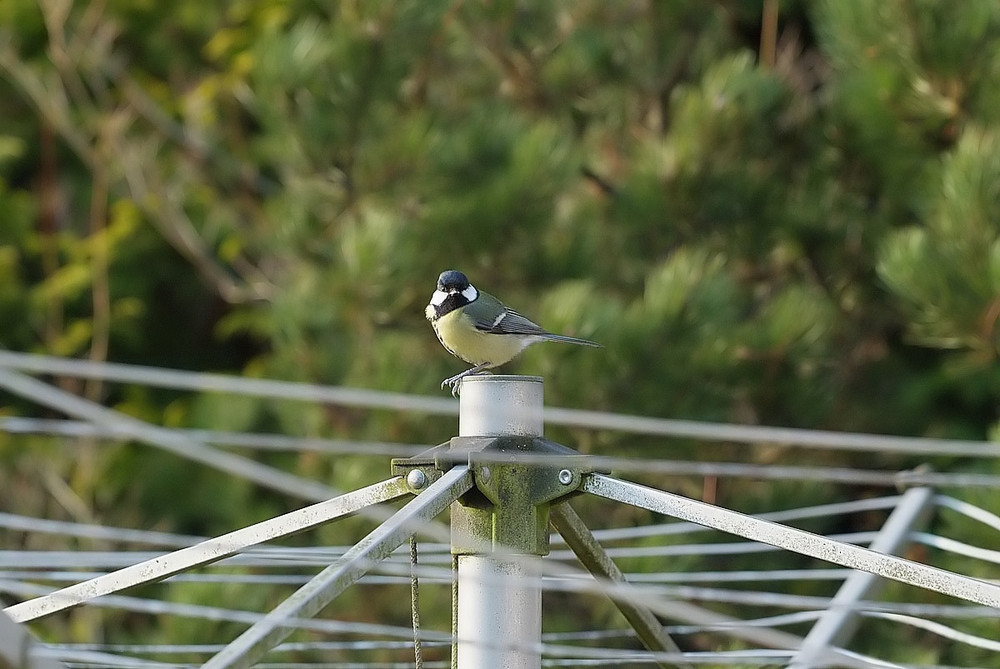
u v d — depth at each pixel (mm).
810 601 5723
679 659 5340
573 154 12109
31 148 19734
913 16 10984
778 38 14742
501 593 4773
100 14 18047
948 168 10742
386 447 5824
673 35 14133
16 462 16922
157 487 16703
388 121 12094
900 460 13641
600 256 13039
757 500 12422
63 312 18969
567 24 13969
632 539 11898
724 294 11398
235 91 16312
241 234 17359
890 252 10914
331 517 4793
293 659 12141
